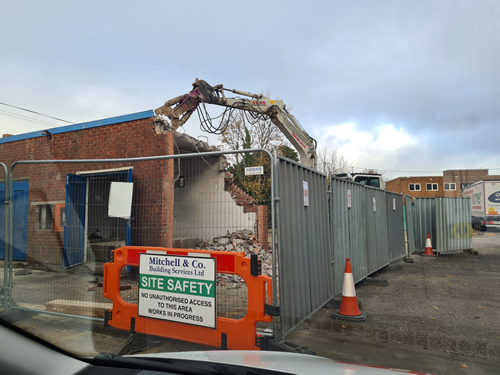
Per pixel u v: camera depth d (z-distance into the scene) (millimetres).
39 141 10406
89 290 6270
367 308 6000
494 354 4078
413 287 7637
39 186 10227
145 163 8844
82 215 7766
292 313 4312
